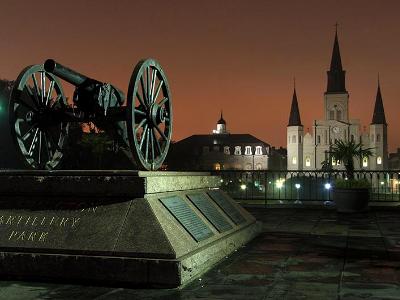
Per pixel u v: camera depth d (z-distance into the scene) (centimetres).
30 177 614
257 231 919
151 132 775
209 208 755
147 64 747
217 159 14038
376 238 874
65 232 557
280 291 496
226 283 530
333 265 627
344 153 1486
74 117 800
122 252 524
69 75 772
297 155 14388
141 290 499
